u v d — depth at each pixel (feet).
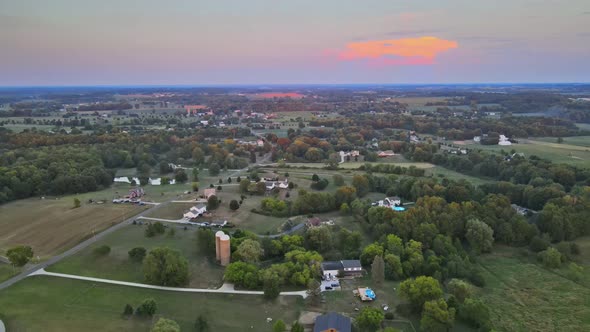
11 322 297.74
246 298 349.82
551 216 493.36
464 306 325.62
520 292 379.14
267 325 313.53
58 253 419.33
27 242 445.78
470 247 467.93
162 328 275.39
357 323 312.29
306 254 407.03
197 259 419.33
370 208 532.32
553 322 331.36
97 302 331.98
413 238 457.27
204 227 502.38
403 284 345.72
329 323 296.10
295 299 352.08
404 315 330.75
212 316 321.11
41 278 365.81
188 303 338.13
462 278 399.85
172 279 363.56
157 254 371.56
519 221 484.74
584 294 373.81
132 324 305.12
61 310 318.04
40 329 292.20
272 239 451.53
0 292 338.75
